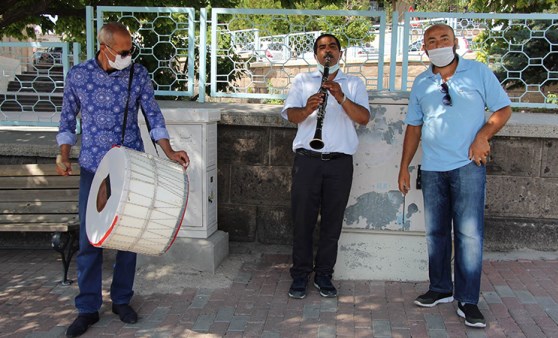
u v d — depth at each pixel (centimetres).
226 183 497
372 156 412
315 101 359
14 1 716
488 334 336
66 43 552
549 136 455
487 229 477
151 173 301
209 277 427
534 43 585
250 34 550
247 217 500
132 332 343
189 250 434
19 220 436
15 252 502
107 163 314
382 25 498
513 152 467
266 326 350
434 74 351
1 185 459
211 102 549
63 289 412
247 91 548
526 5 845
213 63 533
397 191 414
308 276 402
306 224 388
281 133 484
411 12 495
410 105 367
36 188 458
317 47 381
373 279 423
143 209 292
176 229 310
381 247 420
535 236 473
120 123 335
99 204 312
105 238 290
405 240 418
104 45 320
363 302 385
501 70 600
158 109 353
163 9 527
